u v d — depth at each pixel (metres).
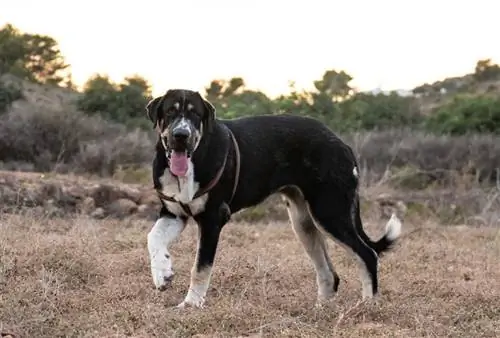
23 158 19.94
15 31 45.44
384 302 6.98
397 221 7.68
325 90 32.09
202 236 6.87
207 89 38.25
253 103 29.84
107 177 18.75
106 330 5.89
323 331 6.05
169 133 6.57
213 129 6.79
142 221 13.11
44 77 45.09
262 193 7.31
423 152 23.25
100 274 7.91
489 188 20.42
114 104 27.50
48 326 5.92
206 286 6.84
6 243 8.59
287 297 7.26
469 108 28.91
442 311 6.78
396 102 30.38
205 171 6.70
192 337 5.86
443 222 16.70
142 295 7.20
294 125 7.44
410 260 9.73
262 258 9.09
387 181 20.34
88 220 12.21
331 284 7.59
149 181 17.58
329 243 10.71
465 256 10.23
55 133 20.25
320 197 7.41
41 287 6.89
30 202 13.66
